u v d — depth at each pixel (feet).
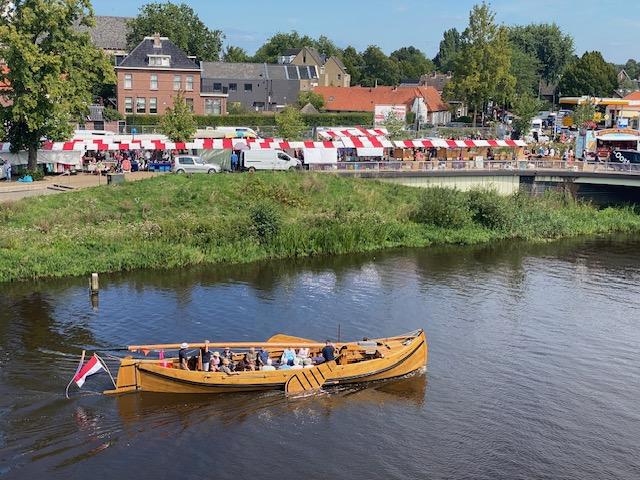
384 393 84.74
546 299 122.83
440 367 92.58
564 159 241.55
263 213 153.28
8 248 134.62
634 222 190.80
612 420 79.46
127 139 201.36
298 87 390.63
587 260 153.17
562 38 514.68
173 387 80.94
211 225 150.00
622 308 118.62
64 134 181.78
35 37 176.24
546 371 91.97
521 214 181.47
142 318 107.14
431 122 362.53
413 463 69.97
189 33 390.01
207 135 238.27
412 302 119.03
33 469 66.23
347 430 75.72
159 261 136.77
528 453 72.28
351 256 151.43
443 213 174.91
